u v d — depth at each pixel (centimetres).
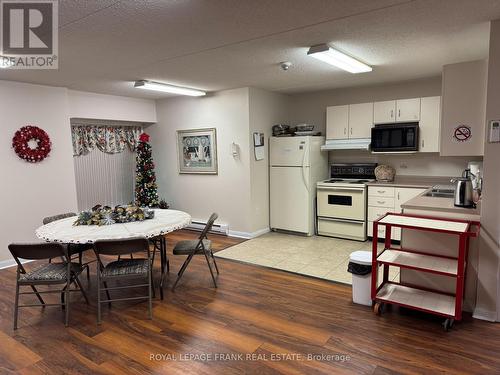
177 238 569
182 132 615
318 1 224
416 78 484
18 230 454
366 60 377
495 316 282
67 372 230
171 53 335
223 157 570
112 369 232
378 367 229
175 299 339
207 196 601
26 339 271
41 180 474
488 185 275
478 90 284
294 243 521
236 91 540
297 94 614
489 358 236
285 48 325
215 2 221
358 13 245
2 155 438
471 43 318
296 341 262
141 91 542
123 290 365
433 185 471
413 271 322
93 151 587
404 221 296
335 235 550
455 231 259
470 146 291
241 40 300
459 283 262
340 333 271
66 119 501
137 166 621
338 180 568
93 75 425
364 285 315
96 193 594
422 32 287
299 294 344
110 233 317
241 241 539
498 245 275
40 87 471
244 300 334
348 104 557
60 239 306
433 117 473
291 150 557
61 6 222
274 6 230
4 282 393
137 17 243
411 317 295
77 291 350
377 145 512
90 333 279
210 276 398
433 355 240
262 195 576
